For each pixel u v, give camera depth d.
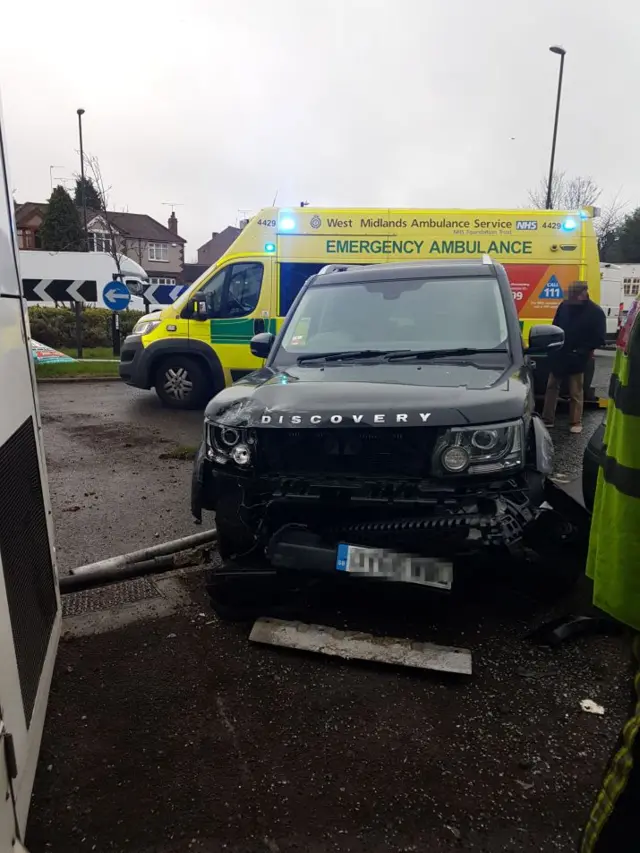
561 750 2.50
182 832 2.13
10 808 1.71
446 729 2.62
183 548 4.38
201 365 9.77
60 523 4.99
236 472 3.24
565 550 3.34
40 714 2.24
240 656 3.16
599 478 1.62
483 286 4.44
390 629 3.36
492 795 2.28
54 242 43.06
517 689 2.88
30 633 2.19
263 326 9.34
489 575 3.24
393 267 4.81
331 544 3.07
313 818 2.19
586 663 3.08
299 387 3.43
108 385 12.71
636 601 1.43
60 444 7.60
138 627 3.44
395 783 2.34
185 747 2.53
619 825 1.49
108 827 2.15
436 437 2.99
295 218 9.24
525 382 3.43
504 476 3.00
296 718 2.70
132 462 6.79
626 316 1.54
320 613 3.49
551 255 9.16
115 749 2.52
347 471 3.12
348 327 4.38
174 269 63.66
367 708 2.76
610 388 1.60
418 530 2.92
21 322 2.42
